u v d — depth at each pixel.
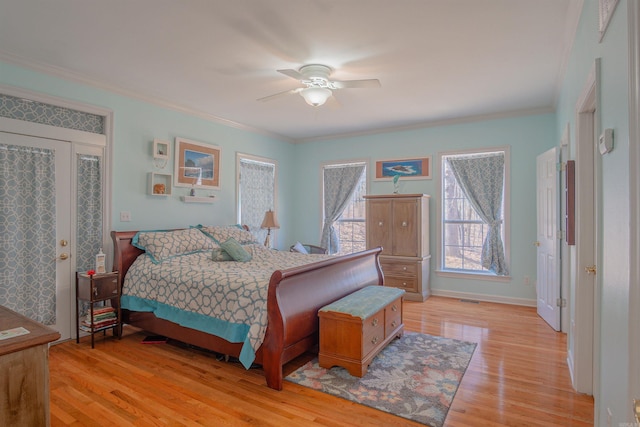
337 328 2.81
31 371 1.19
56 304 3.43
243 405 2.36
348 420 2.19
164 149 4.32
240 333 2.71
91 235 3.70
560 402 2.37
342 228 6.22
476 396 2.46
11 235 3.14
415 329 3.85
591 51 2.00
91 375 2.78
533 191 4.80
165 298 3.24
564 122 3.49
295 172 6.57
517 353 3.19
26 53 3.07
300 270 2.73
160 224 4.32
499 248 5.00
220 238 4.39
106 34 2.75
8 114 3.14
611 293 1.53
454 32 2.70
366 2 2.32
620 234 1.40
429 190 5.47
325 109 4.70
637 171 1.13
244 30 2.68
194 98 4.25
